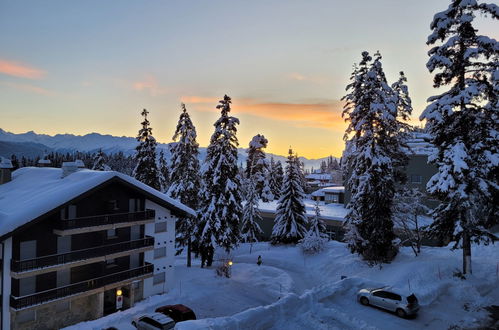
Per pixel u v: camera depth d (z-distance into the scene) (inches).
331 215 1958.7
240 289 1245.1
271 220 2253.9
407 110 1364.4
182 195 1689.2
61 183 1092.5
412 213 1266.0
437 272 942.4
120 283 1045.2
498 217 924.0
